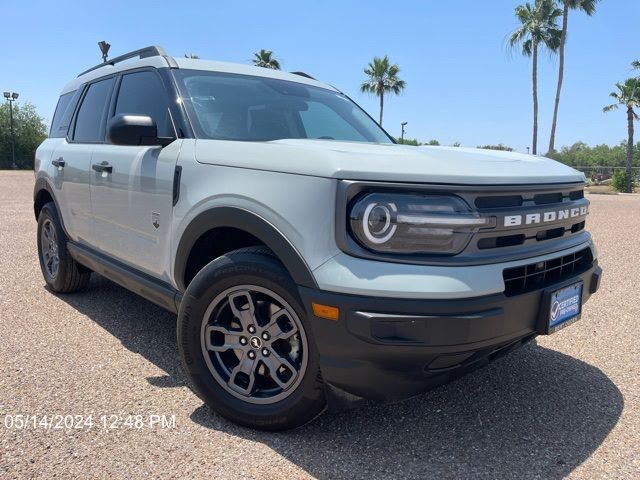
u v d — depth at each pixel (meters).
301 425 2.51
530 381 3.21
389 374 2.16
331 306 2.16
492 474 2.28
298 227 2.27
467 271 2.13
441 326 2.07
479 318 2.11
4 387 2.97
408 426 2.66
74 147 4.27
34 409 2.74
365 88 42.69
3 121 57.53
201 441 2.48
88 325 4.05
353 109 4.17
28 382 3.04
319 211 2.22
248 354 2.58
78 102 4.59
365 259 2.14
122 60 4.15
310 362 2.34
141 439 2.49
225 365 2.66
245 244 2.89
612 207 16.42
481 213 2.20
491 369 3.38
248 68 3.79
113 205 3.54
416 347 2.08
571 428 2.68
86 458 2.32
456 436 2.58
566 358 3.59
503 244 2.30
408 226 2.12
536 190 2.44
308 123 3.57
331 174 2.20
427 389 2.27
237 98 3.40
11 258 6.39
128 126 2.92
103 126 3.96
